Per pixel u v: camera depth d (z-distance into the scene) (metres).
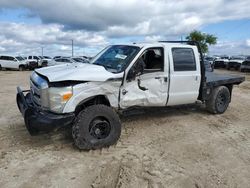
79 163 4.46
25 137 5.54
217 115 7.72
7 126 6.24
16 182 3.83
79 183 3.85
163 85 6.08
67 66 5.71
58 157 4.66
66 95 4.75
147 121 6.81
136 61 5.57
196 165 4.51
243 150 5.23
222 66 34.94
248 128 6.64
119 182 3.90
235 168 4.46
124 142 5.40
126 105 5.58
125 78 5.42
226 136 5.99
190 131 6.21
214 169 4.39
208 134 6.07
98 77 5.05
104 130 5.11
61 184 3.81
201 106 8.35
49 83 4.73
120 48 6.12
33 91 5.34
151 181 3.96
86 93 4.95
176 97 6.39
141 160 4.62
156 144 5.36
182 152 5.01
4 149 4.93
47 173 4.10
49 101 4.78
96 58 6.34
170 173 4.20
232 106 9.12
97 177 4.02
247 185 3.96
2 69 31.69
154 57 5.98
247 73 27.55
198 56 6.74
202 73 6.89
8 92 11.59
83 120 4.84
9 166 4.29
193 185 3.89
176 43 6.53
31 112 4.88
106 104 5.49
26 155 4.70
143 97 5.78
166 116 7.35
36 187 3.72
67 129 5.93
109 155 4.79
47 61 32.38
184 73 6.43
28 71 30.39
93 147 4.96
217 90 7.56
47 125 4.62
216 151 5.12
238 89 13.84
